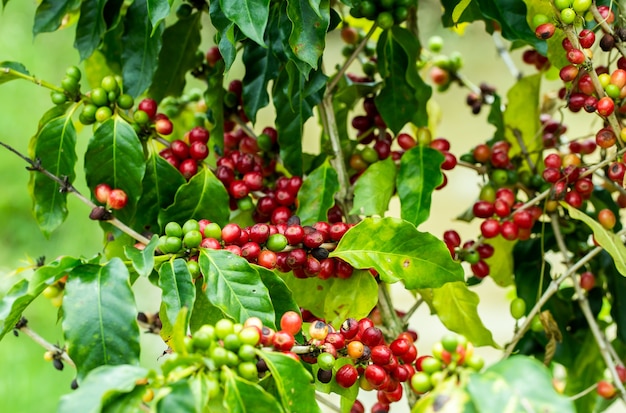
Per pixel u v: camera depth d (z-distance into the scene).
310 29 0.94
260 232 0.95
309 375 0.85
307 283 1.03
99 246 2.83
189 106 1.23
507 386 0.80
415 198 1.03
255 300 0.91
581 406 1.16
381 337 0.93
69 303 0.89
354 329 0.92
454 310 1.06
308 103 1.04
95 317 0.88
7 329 0.93
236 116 1.14
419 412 0.82
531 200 1.06
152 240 0.93
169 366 0.81
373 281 0.99
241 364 0.84
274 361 0.85
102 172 1.03
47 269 0.90
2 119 3.09
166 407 0.79
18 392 2.20
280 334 0.87
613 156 1.00
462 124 3.02
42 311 2.51
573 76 0.99
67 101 1.04
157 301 2.50
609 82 0.98
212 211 1.04
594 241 1.09
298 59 0.96
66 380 2.28
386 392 0.96
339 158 1.08
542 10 1.01
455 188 2.92
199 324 0.97
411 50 1.08
